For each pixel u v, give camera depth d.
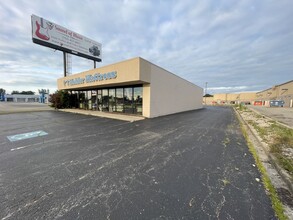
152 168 3.62
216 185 2.92
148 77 11.84
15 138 6.15
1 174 3.29
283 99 46.06
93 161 3.99
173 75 16.69
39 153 4.54
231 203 2.41
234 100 76.56
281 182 3.07
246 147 5.20
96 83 14.13
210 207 2.32
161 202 2.43
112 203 2.40
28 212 2.20
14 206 2.32
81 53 21.52
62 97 20.02
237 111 23.00
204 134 7.03
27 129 7.84
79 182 2.99
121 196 2.57
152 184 2.95
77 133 7.03
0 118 11.78
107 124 9.37
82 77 15.88
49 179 3.09
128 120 10.87
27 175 3.25
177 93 18.19
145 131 7.52
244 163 3.92
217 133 7.27
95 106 17.75
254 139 6.41
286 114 17.64
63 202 2.41
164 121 10.82
